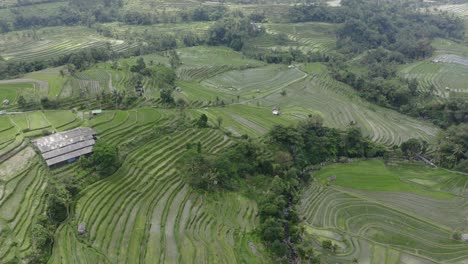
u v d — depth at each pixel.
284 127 88.06
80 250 54.69
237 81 127.88
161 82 111.31
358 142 91.44
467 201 76.31
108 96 95.25
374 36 168.88
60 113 86.19
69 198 61.62
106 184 68.56
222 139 87.81
